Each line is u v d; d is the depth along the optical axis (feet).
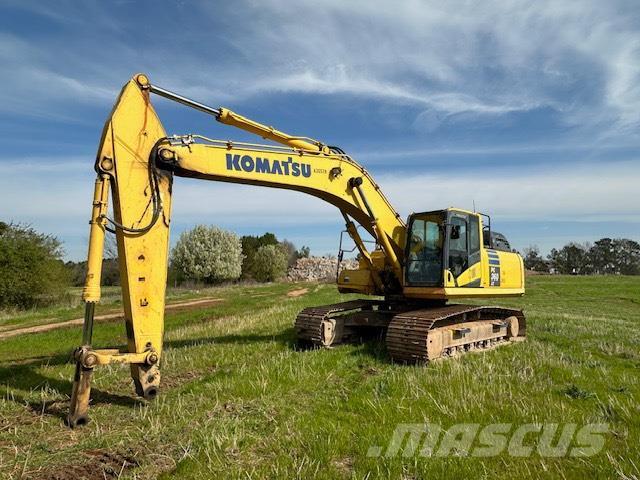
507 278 35.40
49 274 85.30
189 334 41.57
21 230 86.69
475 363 25.63
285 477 12.80
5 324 59.67
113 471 13.64
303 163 27.25
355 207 30.07
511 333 35.60
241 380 22.84
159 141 20.97
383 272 33.47
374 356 28.81
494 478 12.72
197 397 20.59
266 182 25.54
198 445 15.12
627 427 16.26
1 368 27.27
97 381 23.63
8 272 80.23
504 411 17.54
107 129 19.52
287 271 213.46
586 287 120.57
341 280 35.17
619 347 31.40
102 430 17.01
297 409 18.65
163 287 20.15
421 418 17.11
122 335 44.47
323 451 14.33
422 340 25.88
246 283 175.11
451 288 30.17
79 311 71.72
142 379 19.20
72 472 13.44
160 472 13.61
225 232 164.45
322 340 31.48
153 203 20.43
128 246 19.43
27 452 14.97
